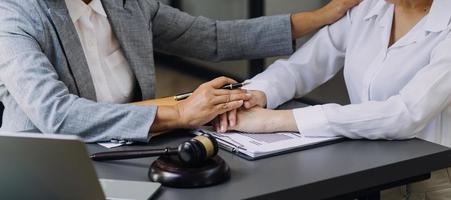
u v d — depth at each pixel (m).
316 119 1.55
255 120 1.58
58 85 1.53
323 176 1.28
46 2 1.64
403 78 1.74
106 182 1.23
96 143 1.51
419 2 1.77
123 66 1.84
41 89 1.51
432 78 1.58
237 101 1.58
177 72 2.69
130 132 1.49
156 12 2.05
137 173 1.29
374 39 1.85
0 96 1.68
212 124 1.62
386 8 1.86
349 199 1.40
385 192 1.78
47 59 1.58
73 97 1.54
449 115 1.72
